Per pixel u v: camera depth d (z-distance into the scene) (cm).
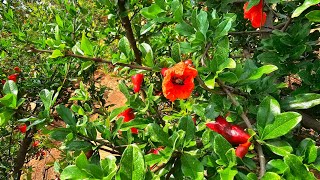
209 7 41
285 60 31
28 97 64
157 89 43
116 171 18
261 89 27
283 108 26
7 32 67
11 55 67
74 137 28
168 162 23
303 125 34
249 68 26
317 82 29
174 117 33
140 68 28
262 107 21
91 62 31
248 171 20
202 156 24
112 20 54
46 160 95
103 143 29
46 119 30
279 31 32
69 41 43
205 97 35
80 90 40
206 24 26
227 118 24
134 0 46
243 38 51
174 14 28
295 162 18
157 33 50
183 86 23
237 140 21
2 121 28
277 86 28
